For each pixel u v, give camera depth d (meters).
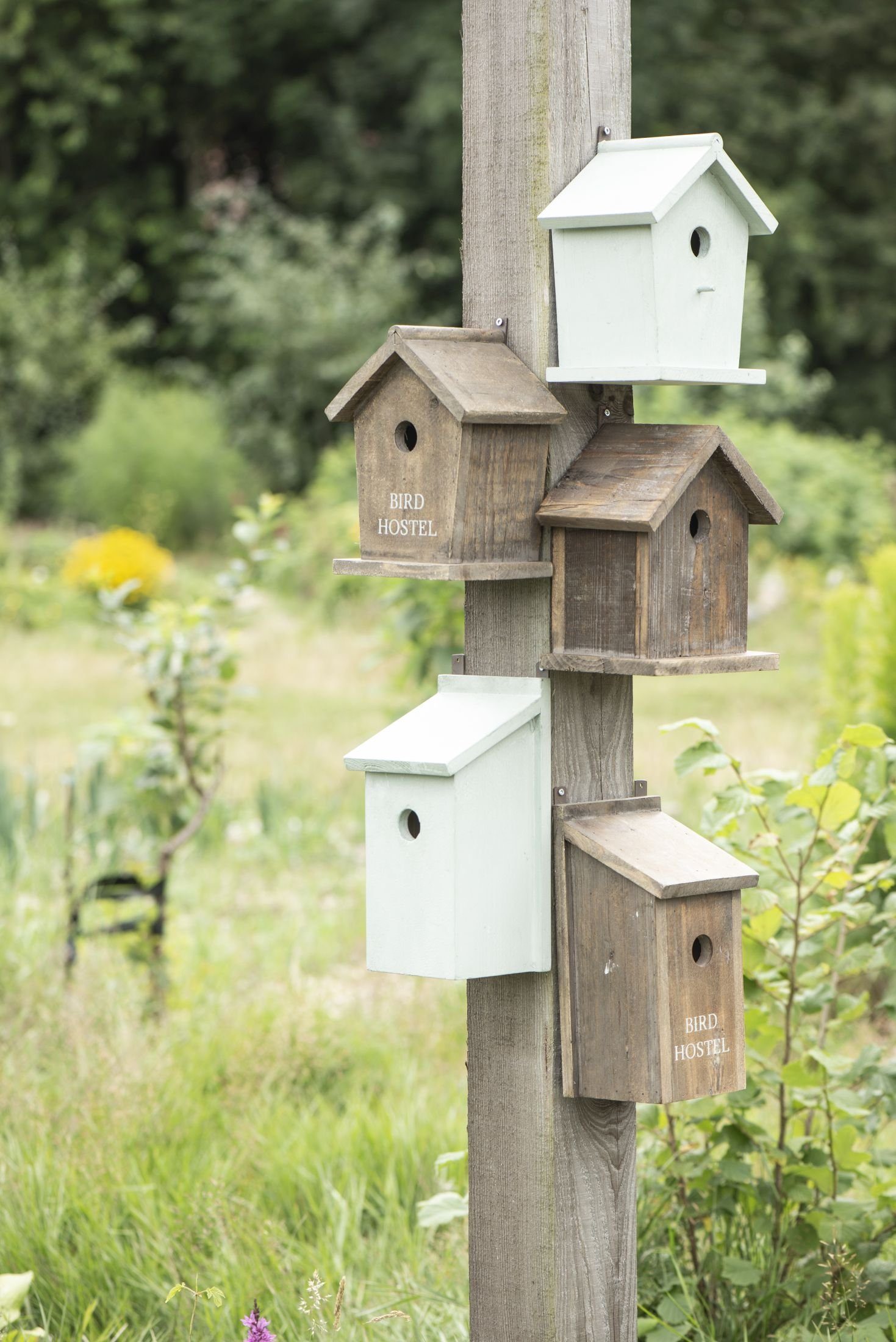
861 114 33.47
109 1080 5.30
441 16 32.38
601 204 3.56
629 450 3.67
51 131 33.75
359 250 32.00
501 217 3.74
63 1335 4.17
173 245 33.91
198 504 26.02
